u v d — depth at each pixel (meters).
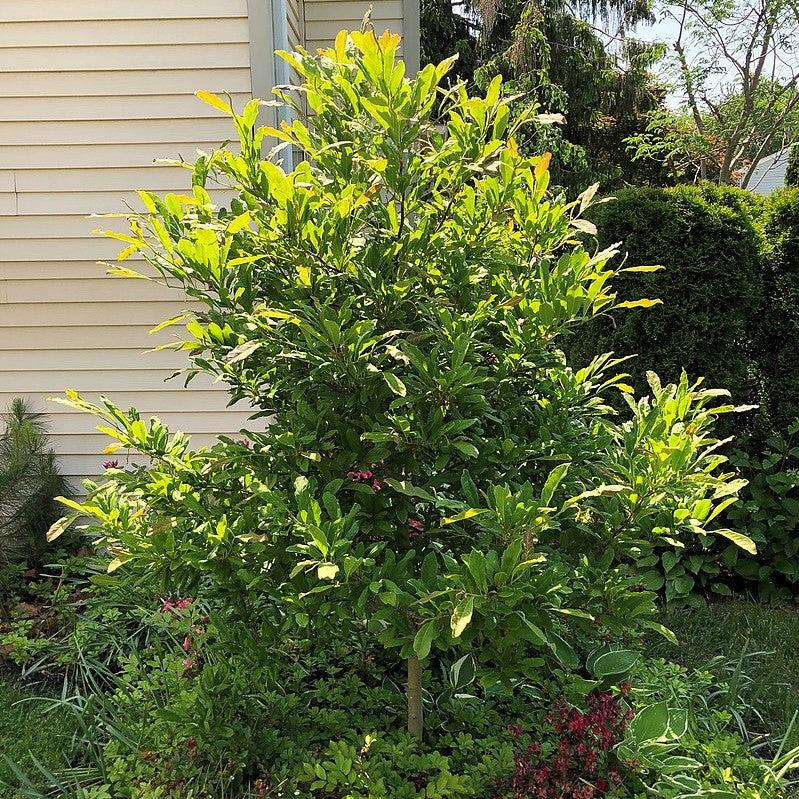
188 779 2.50
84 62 4.05
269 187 2.15
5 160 4.14
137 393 4.43
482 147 2.25
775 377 4.57
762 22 13.13
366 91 2.18
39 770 2.70
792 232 4.45
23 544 3.98
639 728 2.43
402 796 2.26
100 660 3.40
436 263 2.33
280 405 2.45
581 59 16.23
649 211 4.47
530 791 2.27
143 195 2.23
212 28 4.02
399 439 2.07
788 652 3.72
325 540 1.90
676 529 2.32
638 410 2.49
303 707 2.85
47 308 4.33
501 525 1.87
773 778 2.45
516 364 2.26
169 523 2.20
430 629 1.78
